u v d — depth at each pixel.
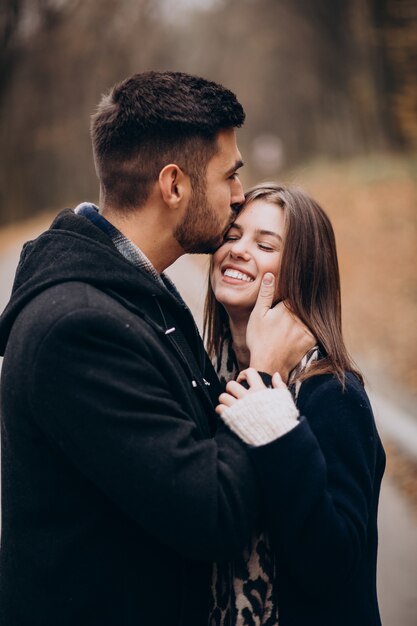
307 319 2.02
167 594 1.74
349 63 29.14
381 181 18.56
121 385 1.59
